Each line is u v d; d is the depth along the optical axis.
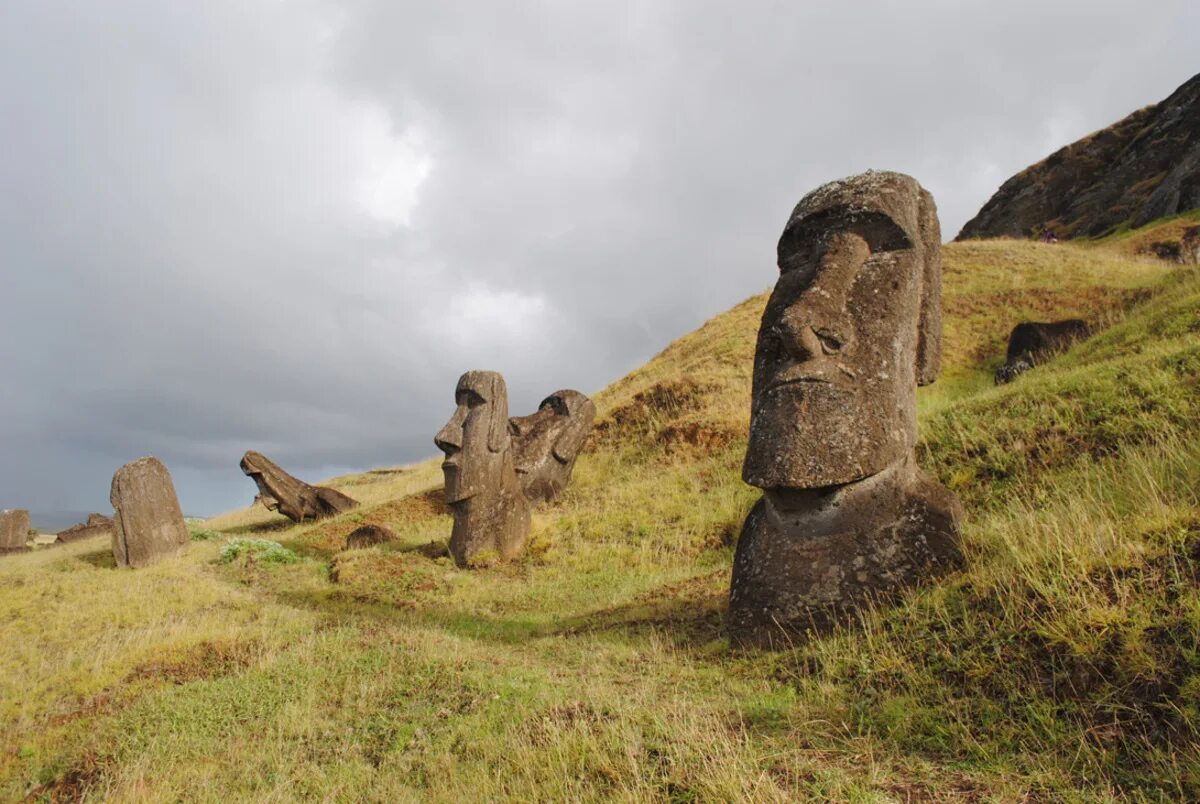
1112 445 8.70
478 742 5.07
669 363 28.12
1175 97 47.09
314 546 17.45
